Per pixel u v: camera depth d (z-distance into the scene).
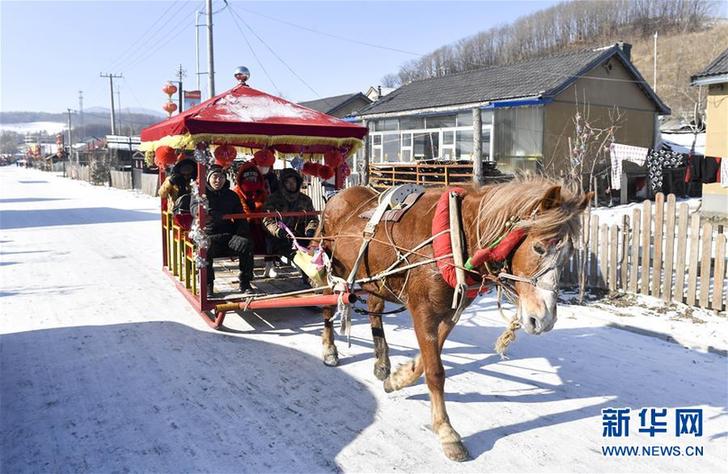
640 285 7.41
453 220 3.83
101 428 4.28
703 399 4.63
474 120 16.61
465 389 4.93
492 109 21.20
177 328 6.63
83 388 4.97
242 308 5.98
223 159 6.21
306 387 5.00
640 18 79.31
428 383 4.04
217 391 4.91
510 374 5.23
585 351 5.74
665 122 36.38
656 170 19.02
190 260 6.66
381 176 21.94
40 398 4.79
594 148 19.36
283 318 7.02
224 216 6.36
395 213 4.34
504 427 4.26
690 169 19.27
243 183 7.32
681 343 5.87
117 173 40.25
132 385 5.04
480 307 7.57
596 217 7.76
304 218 7.14
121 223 17.48
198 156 5.87
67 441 4.09
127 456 3.89
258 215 6.50
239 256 6.50
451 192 4.01
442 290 3.89
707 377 5.04
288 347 5.99
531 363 5.49
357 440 4.10
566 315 6.87
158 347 5.99
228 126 5.82
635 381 5.00
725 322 6.29
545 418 4.38
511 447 3.97
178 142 5.90
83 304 7.73
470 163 19.08
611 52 20.98
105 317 7.10
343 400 4.75
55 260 11.12
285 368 5.42
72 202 26.36
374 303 5.10
